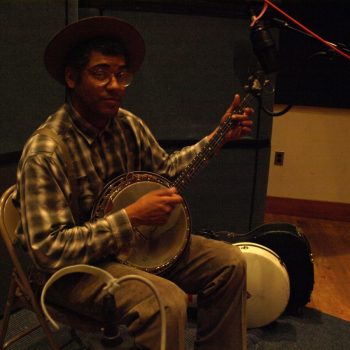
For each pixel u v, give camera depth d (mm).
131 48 1523
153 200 1326
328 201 3688
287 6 3355
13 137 2076
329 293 2576
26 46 2047
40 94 2137
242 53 2357
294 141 3617
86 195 1436
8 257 2141
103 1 2293
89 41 1383
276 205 3750
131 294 1292
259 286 2096
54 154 1339
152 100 2482
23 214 1297
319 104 3488
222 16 2492
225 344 1534
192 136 2602
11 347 1944
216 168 2652
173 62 2475
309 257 2232
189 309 2225
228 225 2770
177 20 2432
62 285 1386
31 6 2027
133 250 1469
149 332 1256
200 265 1550
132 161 1630
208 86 2561
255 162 2717
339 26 3326
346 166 3607
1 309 2154
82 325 1396
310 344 2096
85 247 1275
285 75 3471
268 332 2170
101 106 1389
